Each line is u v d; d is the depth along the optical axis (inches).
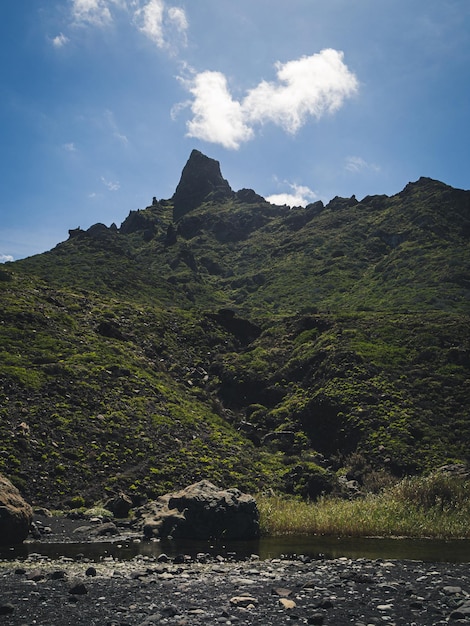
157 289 4271.7
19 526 686.5
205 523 784.9
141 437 1390.3
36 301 2266.2
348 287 4697.3
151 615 349.4
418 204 6072.8
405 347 2183.8
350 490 1358.3
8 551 617.3
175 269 5669.3
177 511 810.8
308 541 772.6
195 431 1583.4
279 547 712.4
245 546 718.5
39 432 1231.5
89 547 667.4
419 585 454.9
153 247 6535.4
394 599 402.9
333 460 1593.3
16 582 435.8
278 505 1004.6
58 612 352.5
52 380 1509.6
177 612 358.3
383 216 6235.2
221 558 599.5
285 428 1808.6
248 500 831.7
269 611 366.0
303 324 2610.7
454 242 5118.1
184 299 4284.0
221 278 5866.1
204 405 1911.9
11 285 2420.0
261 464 1496.1
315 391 1962.4
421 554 655.8
